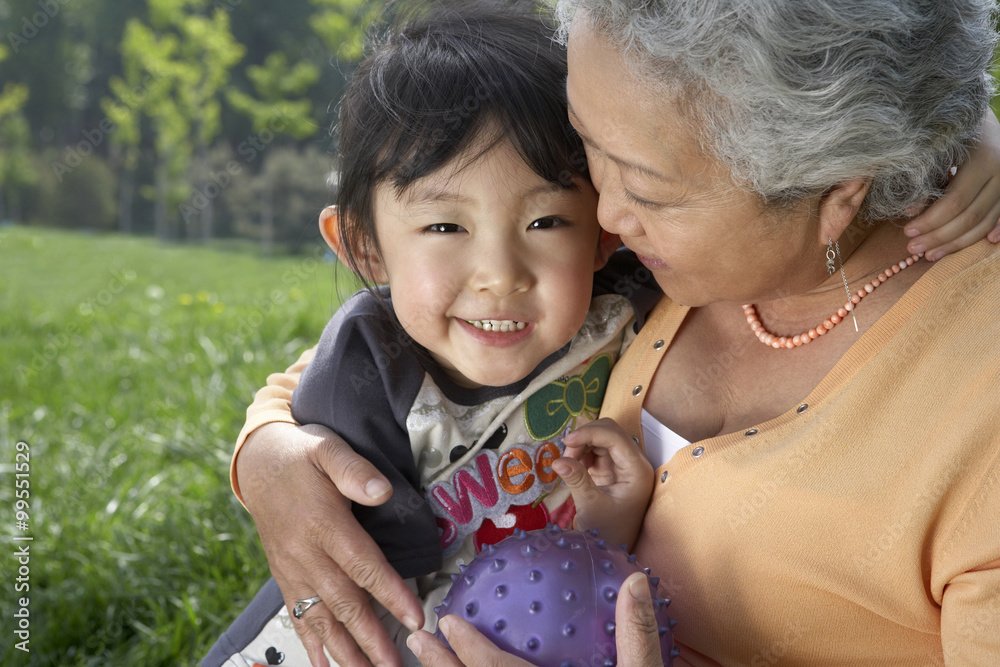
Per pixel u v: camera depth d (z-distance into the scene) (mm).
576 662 1191
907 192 1242
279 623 1588
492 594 1244
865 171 1144
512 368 1419
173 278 11336
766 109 1080
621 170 1192
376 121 1403
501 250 1347
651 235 1245
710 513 1327
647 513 1448
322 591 1403
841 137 1090
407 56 1440
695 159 1132
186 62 25656
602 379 1630
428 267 1373
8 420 4066
